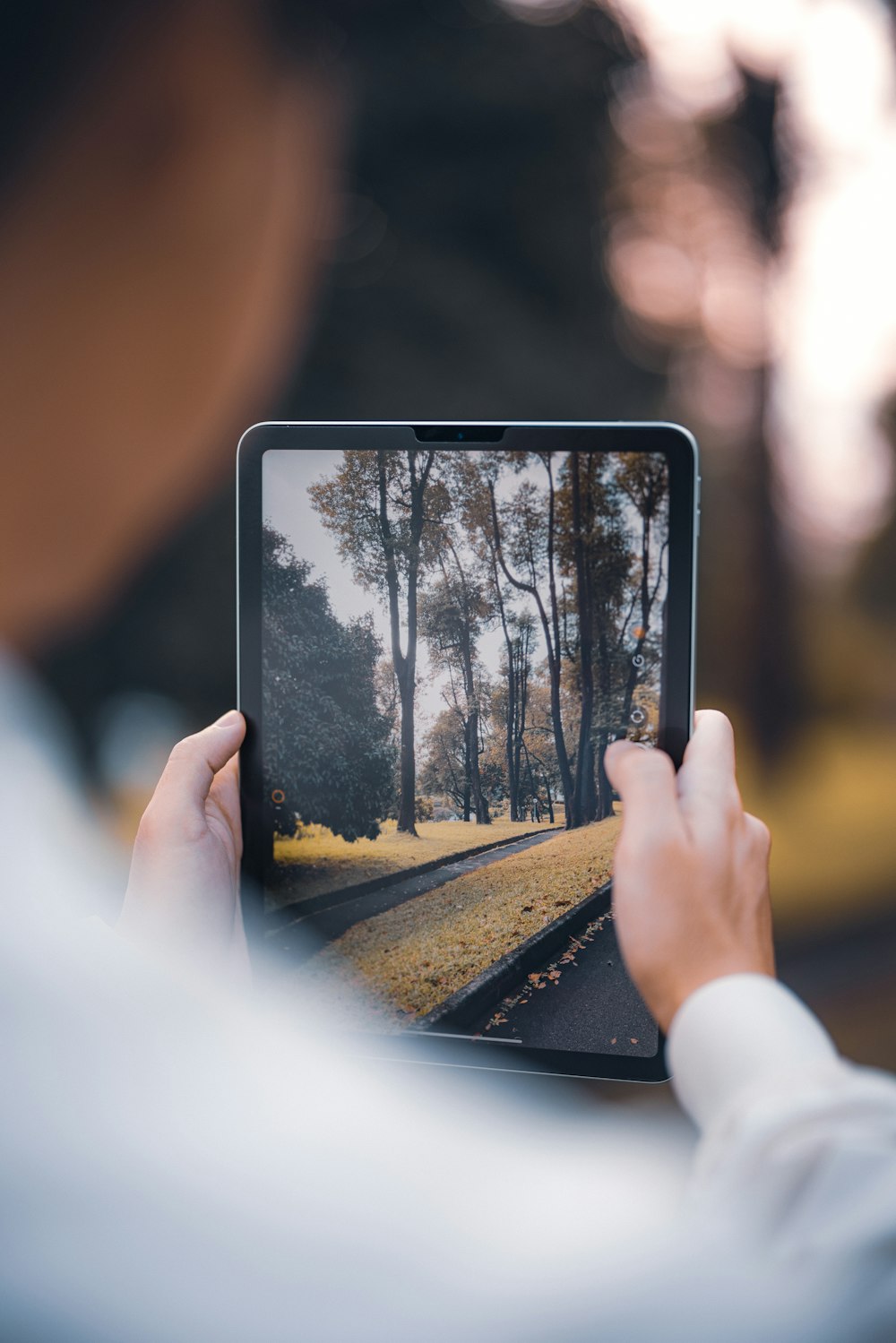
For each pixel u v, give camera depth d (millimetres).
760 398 10406
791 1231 507
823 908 6539
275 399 9328
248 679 1605
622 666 1580
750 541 10391
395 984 1541
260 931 1560
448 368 11672
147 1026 445
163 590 7359
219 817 1511
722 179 10820
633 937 902
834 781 9016
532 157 11625
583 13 11469
